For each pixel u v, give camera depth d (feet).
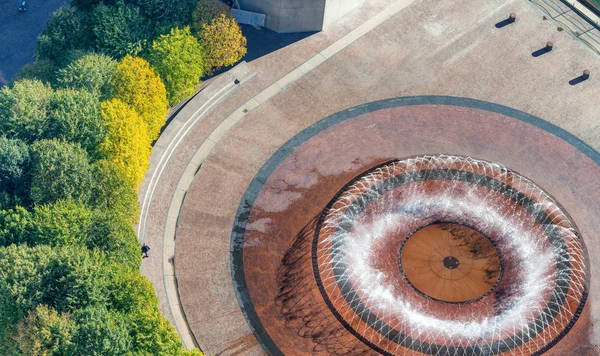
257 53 460.96
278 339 363.15
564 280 376.07
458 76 452.35
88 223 359.05
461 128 431.43
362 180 409.49
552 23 472.03
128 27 422.82
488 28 472.44
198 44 429.38
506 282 376.89
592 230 393.91
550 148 423.64
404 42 467.11
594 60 457.27
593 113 436.35
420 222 396.37
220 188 409.08
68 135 385.50
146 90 403.54
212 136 427.74
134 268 367.04
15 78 425.69
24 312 333.62
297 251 387.55
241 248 389.80
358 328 363.97
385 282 376.89
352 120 434.71
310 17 466.29
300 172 414.21
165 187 409.08
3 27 472.44
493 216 397.80
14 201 376.07
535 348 357.41
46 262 340.18
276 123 433.48
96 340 322.14
